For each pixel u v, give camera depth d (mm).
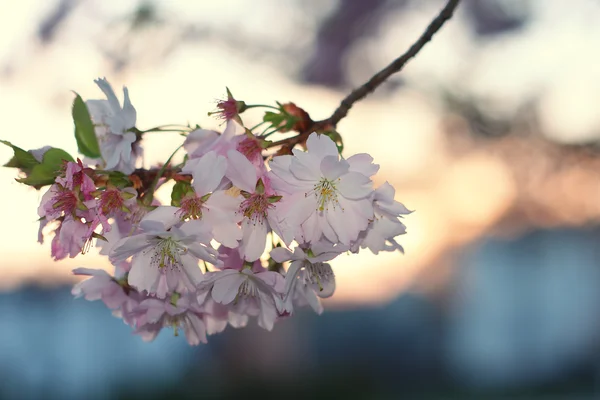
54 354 2506
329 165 629
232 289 649
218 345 2635
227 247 650
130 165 658
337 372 2816
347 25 1812
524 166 1998
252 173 632
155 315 659
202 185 632
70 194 626
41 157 643
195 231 624
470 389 3107
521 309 3158
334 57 1825
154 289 644
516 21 1840
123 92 665
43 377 2494
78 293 676
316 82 1857
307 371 2787
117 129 667
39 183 636
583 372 3229
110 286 679
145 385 2561
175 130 665
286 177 635
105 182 638
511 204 2287
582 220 2232
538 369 3223
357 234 637
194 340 686
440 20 677
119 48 1520
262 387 2646
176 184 641
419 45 681
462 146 1963
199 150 660
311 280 658
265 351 2684
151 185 645
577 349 3229
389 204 649
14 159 641
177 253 637
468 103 1852
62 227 627
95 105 674
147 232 624
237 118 665
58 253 641
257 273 646
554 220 2324
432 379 3062
